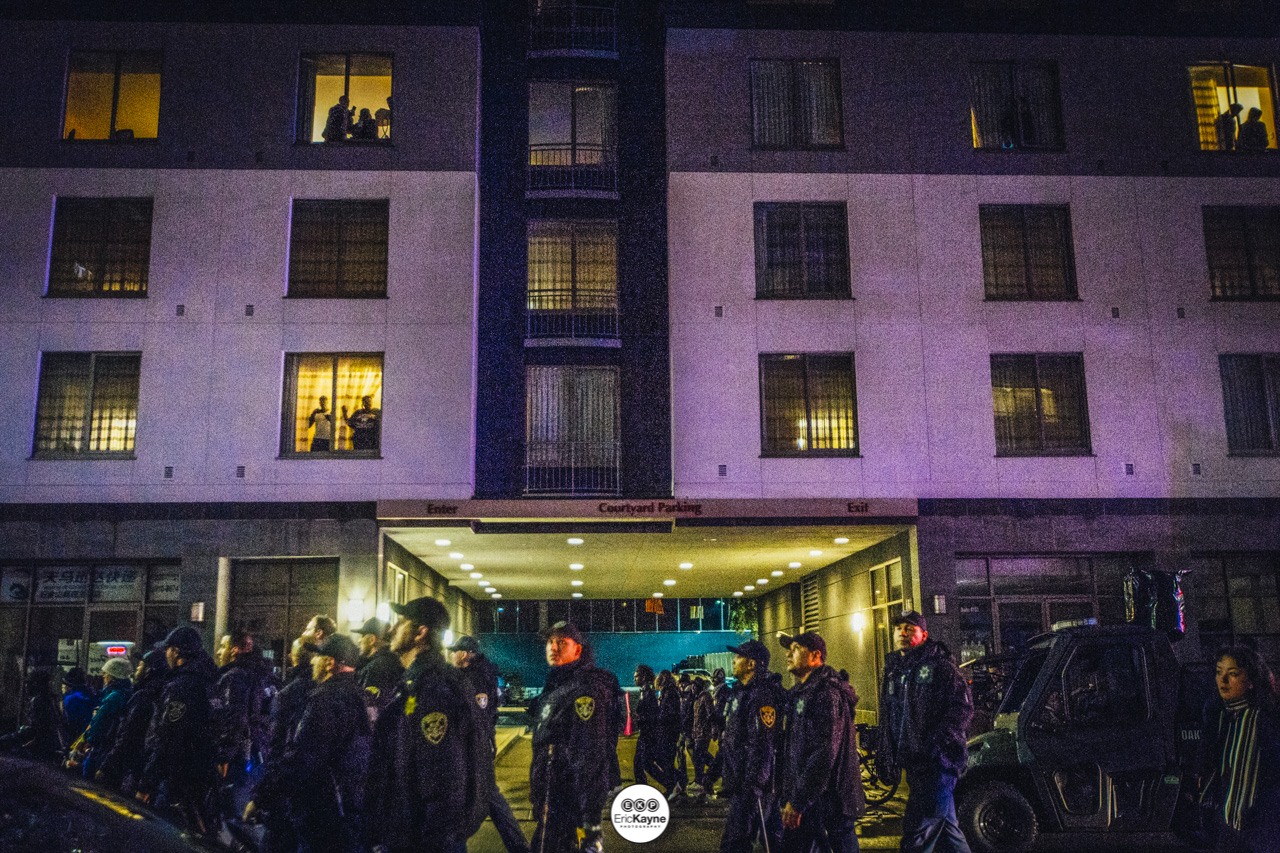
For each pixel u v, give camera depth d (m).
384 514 18.89
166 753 7.45
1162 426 20.19
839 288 20.59
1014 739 9.70
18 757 4.20
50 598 19.17
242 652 8.93
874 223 20.66
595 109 21.66
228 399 19.44
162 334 19.61
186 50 20.69
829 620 26.48
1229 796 5.17
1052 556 20.03
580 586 32.19
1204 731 5.48
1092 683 9.95
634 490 19.94
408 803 5.19
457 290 20.02
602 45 21.80
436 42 20.98
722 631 38.22
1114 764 9.48
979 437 19.94
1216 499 19.97
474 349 19.97
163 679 7.96
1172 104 21.47
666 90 21.19
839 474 19.78
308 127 20.73
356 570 18.91
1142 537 19.77
